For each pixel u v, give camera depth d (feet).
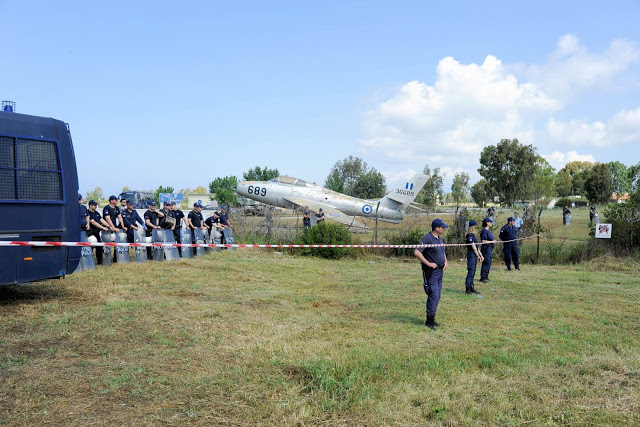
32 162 22.24
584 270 46.09
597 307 27.99
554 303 29.25
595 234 52.34
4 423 10.85
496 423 11.60
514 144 226.58
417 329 21.86
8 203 21.09
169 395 12.83
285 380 14.23
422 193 212.02
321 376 14.10
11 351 15.88
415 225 64.95
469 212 63.21
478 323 23.47
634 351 18.24
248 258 47.83
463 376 14.82
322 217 72.59
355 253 53.93
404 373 15.06
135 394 12.78
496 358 17.06
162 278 33.22
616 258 49.19
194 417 11.57
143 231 42.27
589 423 11.46
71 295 25.88
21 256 21.53
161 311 22.44
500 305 28.40
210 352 16.72
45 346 16.58
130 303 23.81
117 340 17.66
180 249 45.06
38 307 22.34
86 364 14.93
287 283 35.45
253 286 32.94
